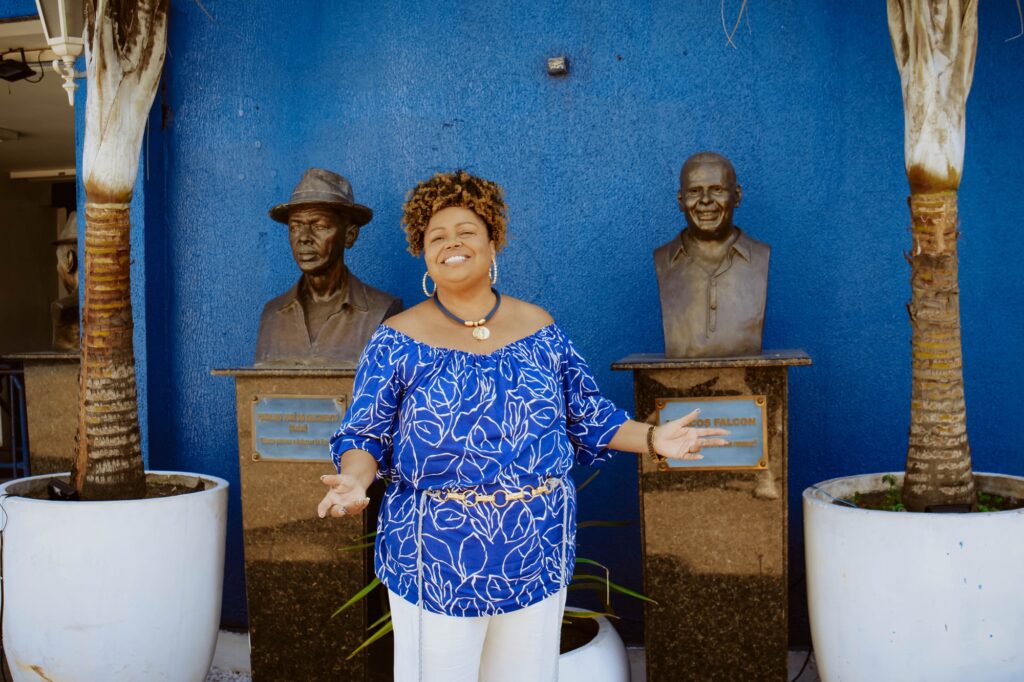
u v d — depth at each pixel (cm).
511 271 359
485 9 361
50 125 635
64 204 880
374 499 314
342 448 198
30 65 463
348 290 316
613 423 214
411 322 205
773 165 338
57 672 277
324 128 377
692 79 344
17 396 556
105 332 295
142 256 379
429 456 191
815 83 335
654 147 347
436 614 191
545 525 195
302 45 378
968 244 325
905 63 259
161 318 388
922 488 260
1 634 293
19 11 402
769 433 272
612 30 350
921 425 261
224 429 386
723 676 279
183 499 284
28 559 276
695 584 280
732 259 286
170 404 390
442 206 204
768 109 338
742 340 279
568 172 354
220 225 386
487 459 190
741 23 340
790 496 338
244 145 384
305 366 304
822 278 336
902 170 330
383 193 371
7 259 842
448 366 195
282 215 322
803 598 336
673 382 275
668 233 347
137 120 297
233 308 386
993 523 233
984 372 325
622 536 349
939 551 235
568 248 354
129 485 299
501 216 209
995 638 235
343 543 302
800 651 334
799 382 337
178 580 284
